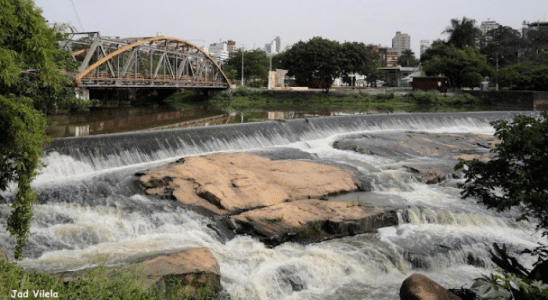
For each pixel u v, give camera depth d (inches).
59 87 416.5
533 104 2458.2
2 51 326.3
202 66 2623.0
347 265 463.8
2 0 331.9
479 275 473.1
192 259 394.6
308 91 2967.5
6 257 356.5
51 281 292.5
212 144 933.8
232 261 447.5
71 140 719.7
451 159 912.9
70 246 447.5
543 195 347.9
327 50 2832.2
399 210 588.7
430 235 548.1
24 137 341.7
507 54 3693.4
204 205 564.7
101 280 301.3
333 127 1258.0
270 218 524.4
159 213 536.4
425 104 2618.1
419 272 477.1
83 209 535.2
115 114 1470.2
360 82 4712.1
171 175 632.4
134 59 2186.3
